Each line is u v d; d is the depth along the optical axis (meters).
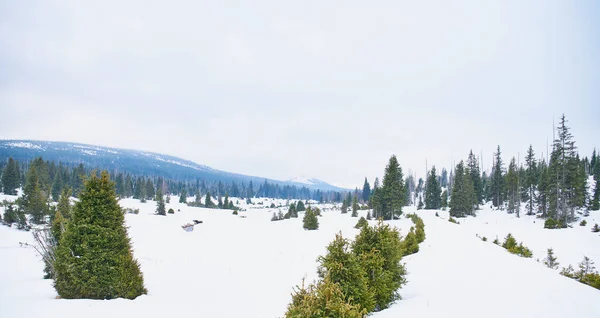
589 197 54.56
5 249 23.92
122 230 11.98
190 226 35.97
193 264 19.92
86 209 11.38
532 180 56.66
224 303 11.67
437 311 8.39
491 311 8.05
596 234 35.53
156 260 20.77
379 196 52.47
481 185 75.44
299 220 50.03
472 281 11.54
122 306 10.07
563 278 11.73
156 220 40.66
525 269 13.21
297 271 17.95
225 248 26.69
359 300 8.50
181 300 11.62
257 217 67.75
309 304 6.84
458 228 33.22
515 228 43.44
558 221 42.72
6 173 77.31
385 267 10.45
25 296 10.91
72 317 8.62
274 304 11.67
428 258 17.86
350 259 8.76
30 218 37.88
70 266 10.73
